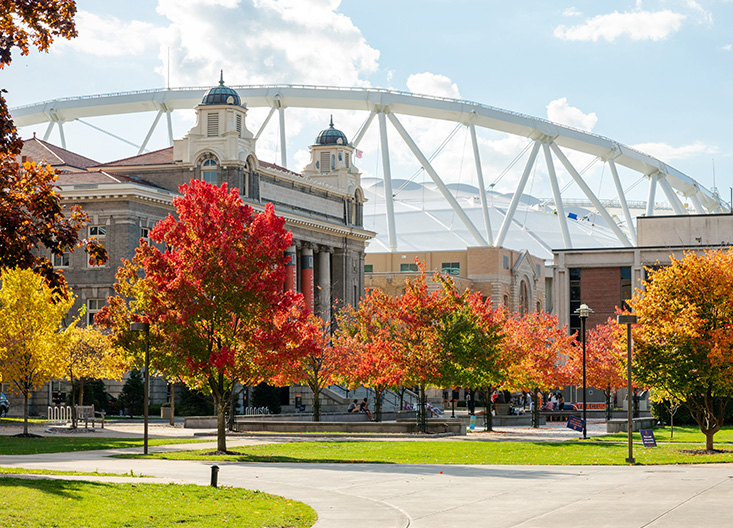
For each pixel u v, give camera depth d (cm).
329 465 3625
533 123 15025
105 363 6238
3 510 1942
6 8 2173
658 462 3759
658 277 4506
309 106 15125
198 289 4162
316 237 10825
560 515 2208
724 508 2314
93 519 1972
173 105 15575
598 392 10319
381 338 5800
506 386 6856
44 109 15912
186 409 7812
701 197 17638
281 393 9719
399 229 17650
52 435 5378
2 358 5112
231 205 4297
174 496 2366
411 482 2958
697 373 4306
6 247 2095
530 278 15138
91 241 2256
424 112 14850
